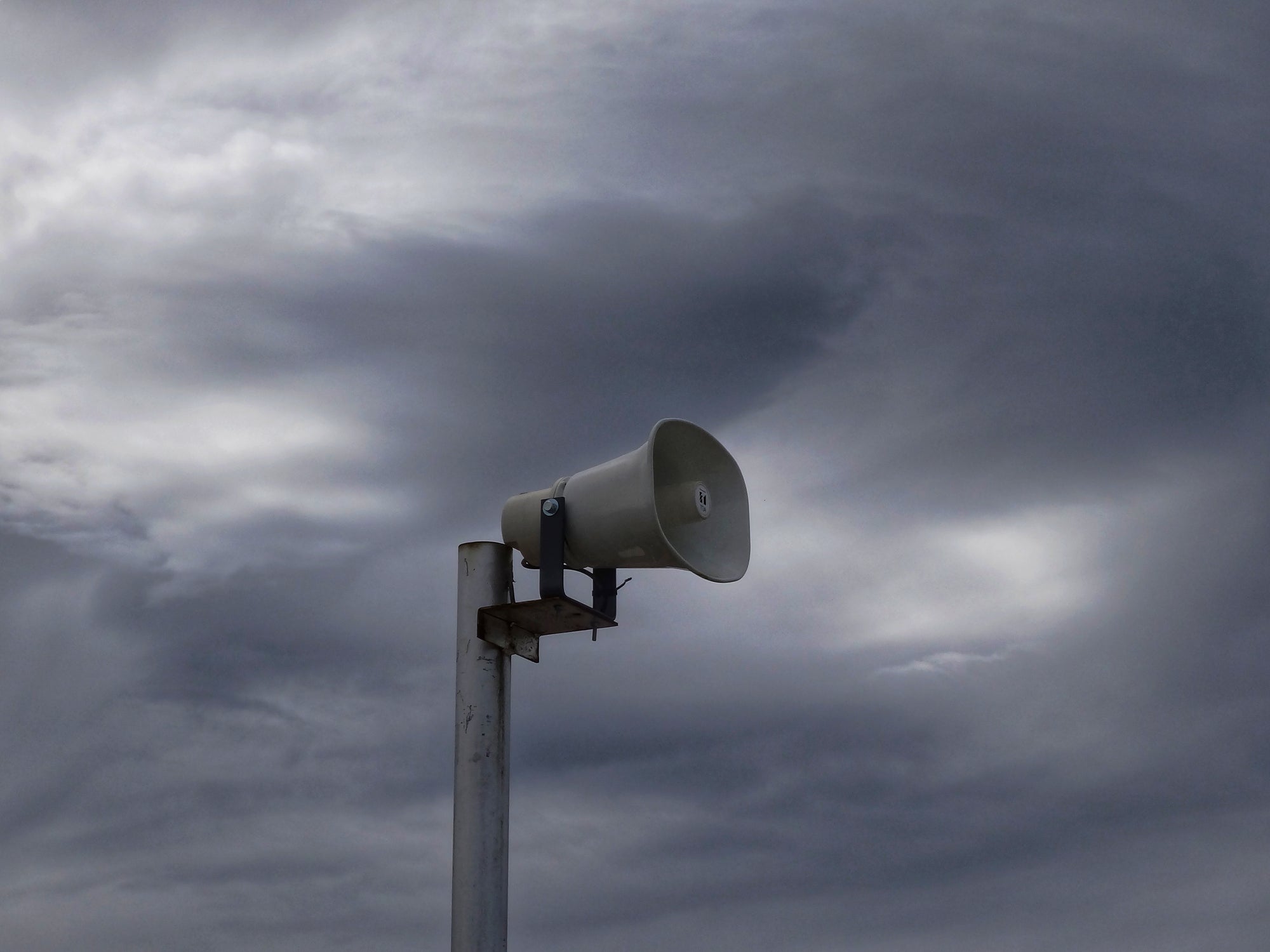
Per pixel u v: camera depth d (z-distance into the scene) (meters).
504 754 5.99
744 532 6.54
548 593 5.95
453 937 5.68
